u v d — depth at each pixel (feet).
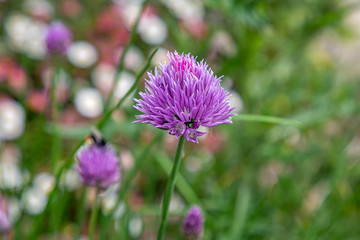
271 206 1.51
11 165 1.39
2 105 1.67
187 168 1.57
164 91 0.73
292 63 1.77
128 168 1.32
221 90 0.75
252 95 1.62
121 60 1.04
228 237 1.32
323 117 1.61
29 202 1.35
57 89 1.65
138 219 1.32
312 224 1.32
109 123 1.12
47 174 1.46
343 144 1.61
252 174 1.58
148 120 0.74
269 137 1.64
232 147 1.64
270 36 1.49
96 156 0.91
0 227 1.05
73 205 1.42
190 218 0.94
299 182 1.66
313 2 1.71
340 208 1.30
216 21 1.73
